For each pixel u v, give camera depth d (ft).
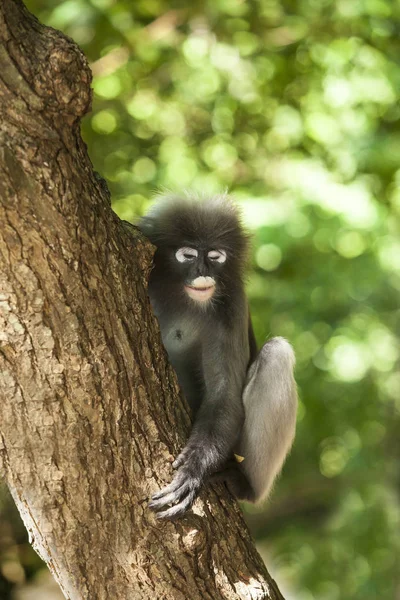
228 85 59.00
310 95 59.00
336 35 56.29
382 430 70.08
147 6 55.98
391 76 56.80
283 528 74.79
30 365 20.01
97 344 20.51
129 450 21.67
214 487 24.52
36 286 19.42
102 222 20.66
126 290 21.40
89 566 21.79
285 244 52.95
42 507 21.27
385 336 66.64
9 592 49.42
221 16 55.93
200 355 32.14
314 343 62.34
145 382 22.13
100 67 54.85
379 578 63.57
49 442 20.68
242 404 30.30
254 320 57.93
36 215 18.95
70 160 19.35
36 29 18.70
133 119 60.03
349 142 57.26
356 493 67.51
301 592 66.95
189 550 22.39
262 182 58.70
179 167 58.80
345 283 57.88
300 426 65.46
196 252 30.66
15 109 18.30
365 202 55.01
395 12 55.21
